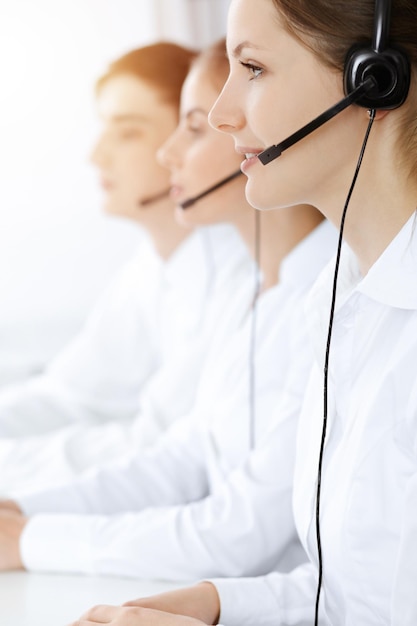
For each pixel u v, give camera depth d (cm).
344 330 101
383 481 93
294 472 117
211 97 158
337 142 93
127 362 223
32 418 217
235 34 94
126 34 284
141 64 205
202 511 127
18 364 254
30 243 285
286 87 92
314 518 102
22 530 130
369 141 93
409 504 88
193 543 124
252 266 180
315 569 111
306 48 91
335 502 98
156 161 205
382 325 97
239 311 162
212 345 165
